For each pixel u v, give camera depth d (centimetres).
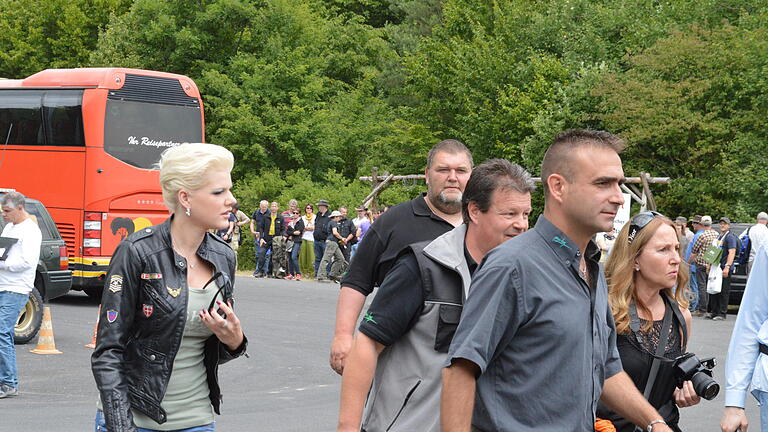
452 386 360
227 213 464
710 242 2164
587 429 371
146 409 450
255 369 1401
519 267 360
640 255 524
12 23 5378
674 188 3231
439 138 4297
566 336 360
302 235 3011
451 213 588
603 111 3381
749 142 3094
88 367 1379
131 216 2097
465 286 453
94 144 2064
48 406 1097
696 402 514
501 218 453
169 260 457
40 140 2114
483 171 459
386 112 4806
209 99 4238
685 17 3509
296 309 2119
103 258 2067
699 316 2233
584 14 3906
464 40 4494
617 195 363
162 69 4519
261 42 4475
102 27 5338
